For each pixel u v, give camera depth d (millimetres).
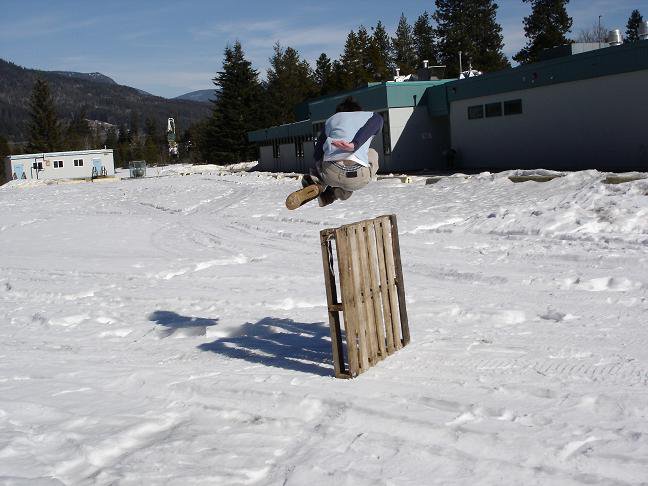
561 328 7727
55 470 5027
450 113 35812
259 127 81188
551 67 28734
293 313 9656
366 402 5828
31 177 71750
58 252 18125
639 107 25281
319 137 6625
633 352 6672
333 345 6625
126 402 6438
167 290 11953
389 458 4859
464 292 9914
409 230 15562
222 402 6230
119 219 26062
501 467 4570
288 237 17312
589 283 9664
